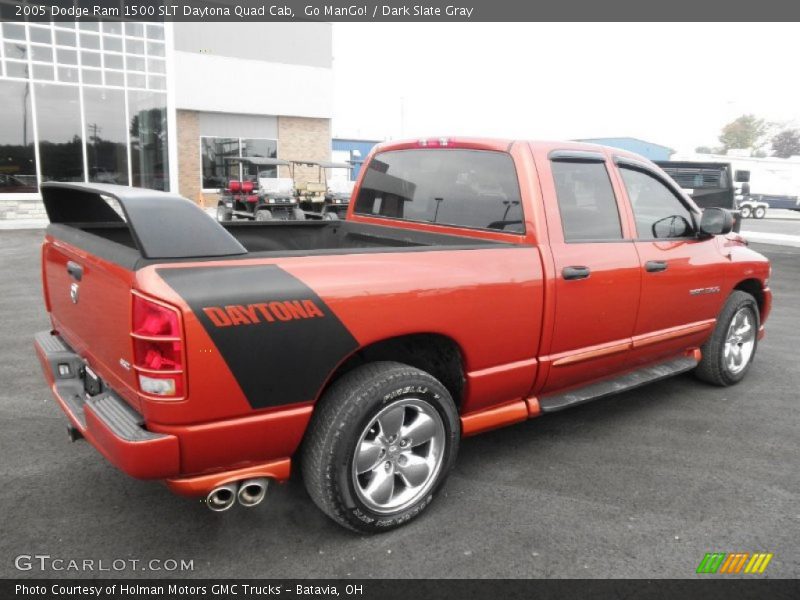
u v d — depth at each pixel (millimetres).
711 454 3850
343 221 4672
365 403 2721
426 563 2729
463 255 3098
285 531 2939
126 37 18625
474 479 3477
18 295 7988
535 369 3467
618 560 2773
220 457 2484
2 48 17016
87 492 3238
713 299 4637
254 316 2416
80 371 3100
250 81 24438
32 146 17844
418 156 4113
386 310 2766
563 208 3580
